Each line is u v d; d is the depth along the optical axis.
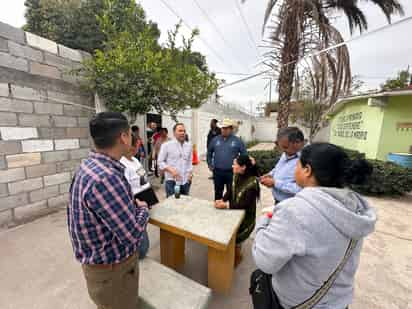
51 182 3.41
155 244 2.62
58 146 3.48
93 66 3.63
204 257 2.39
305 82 7.46
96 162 0.98
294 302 0.86
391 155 5.40
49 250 2.39
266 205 4.02
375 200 4.33
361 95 5.99
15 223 2.94
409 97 5.33
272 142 20.98
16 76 2.86
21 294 1.78
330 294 0.80
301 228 0.71
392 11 4.71
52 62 3.30
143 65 3.61
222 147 3.33
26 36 2.94
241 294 1.85
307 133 12.85
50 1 6.82
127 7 4.03
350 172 0.77
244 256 2.42
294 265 0.80
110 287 1.06
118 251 1.01
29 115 3.04
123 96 3.80
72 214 0.96
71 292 1.81
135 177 1.85
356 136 7.42
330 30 4.84
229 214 1.91
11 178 2.90
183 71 4.44
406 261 2.33
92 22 6.70
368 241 2.74
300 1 4.56
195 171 6.88
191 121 8.43
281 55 5.26
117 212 0.93
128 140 1.09
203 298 1.37
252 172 2.10
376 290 1.91
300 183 0.92
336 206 0.70
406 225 3.19
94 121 1.00
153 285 1.47
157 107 4.42
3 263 2.16
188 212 1.94
